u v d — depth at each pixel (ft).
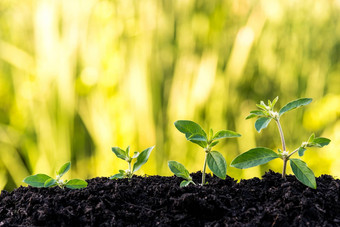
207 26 4.67
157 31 4.55
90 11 4.47
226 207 1.99
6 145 4.45
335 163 4.39
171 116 4.29
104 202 2.03
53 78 4.33
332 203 2.01
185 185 2.12
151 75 4.35
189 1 4.65
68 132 4.27
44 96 4.33
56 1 4.42
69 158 4.28
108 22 4.49
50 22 4.39
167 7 4.62
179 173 2.14
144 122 4.21
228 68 4.54
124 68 4.37
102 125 4.23
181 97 4.31
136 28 4.53
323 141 2.03
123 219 1.97
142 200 2.08
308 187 2.08
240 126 4.56
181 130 2.10
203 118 4.40
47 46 4.36
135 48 4.42
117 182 2.23
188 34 4.59
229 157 4.45
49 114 4.31
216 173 2.06
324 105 4.64
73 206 2.02
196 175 2.31
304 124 4.66
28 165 4.50
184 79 4.36
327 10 5.24
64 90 4.26
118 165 4.16
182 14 4.63
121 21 4.53
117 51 4.44
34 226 1.95
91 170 4.34
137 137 4.21
